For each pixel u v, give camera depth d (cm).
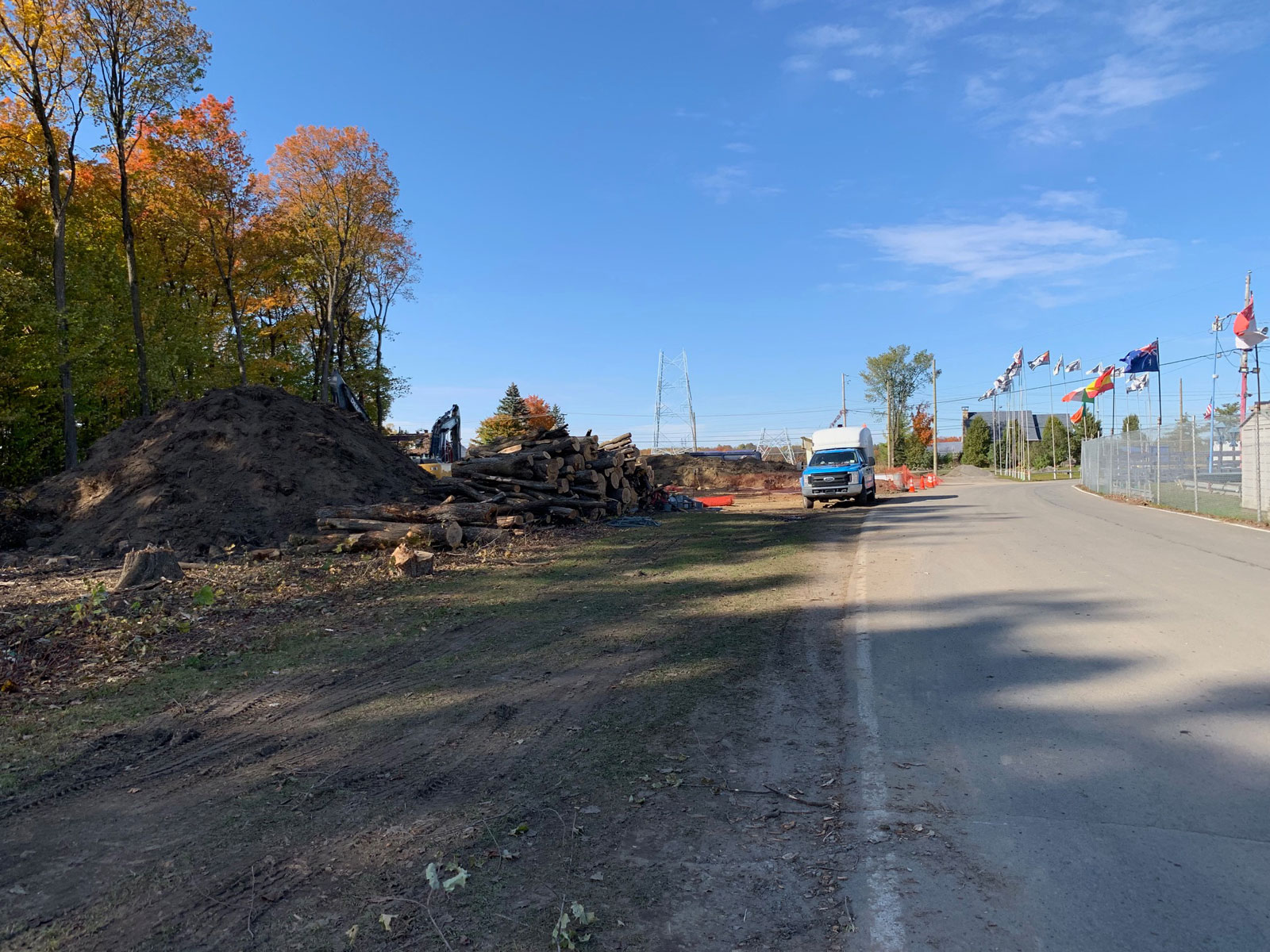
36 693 620
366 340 4791
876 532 1769
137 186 2961
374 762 476
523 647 750
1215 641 693
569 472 2041
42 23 2258
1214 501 2152
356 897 329
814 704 572
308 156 3672
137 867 357
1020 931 297
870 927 303
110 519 1455
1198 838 361
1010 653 692
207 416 1695
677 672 657
